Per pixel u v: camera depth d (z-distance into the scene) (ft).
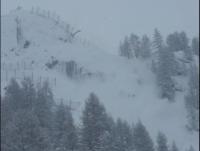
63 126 117.08
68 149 99.66
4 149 79.56
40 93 233.96
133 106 501.56
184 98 460.55
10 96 215.72
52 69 604.90
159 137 241.96
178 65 543.80
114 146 107.45
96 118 99.40
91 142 97.91
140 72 599.16
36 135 81.66
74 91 529.86
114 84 568.00
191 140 401.90
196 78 433.48
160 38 564.71
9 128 82.28
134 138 187.21
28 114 84.43
